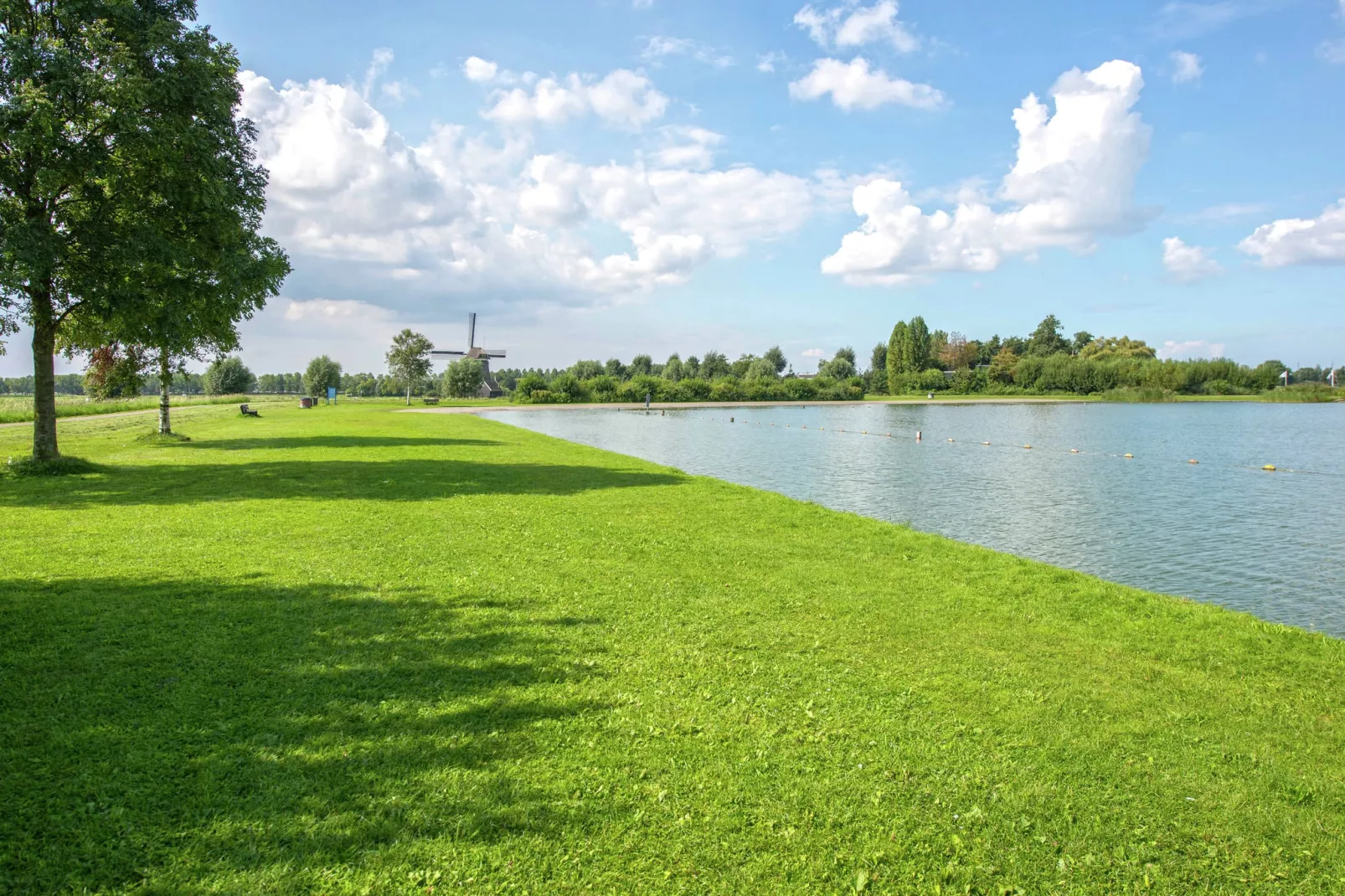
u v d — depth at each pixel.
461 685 5.74
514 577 8.95
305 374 108.31
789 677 6.11
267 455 23.42
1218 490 22.39
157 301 17.62
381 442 29.23
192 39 17.02
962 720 5.43
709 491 16.92
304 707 5.27
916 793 4.48
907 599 8.53
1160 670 6.60
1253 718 5.69
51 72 15.25
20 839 3.76
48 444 18.48
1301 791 4.63
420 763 4.59
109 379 27.02
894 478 24.95
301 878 3.55
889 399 105.94
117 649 6.24
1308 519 17.59
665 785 4.45
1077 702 5.85
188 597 7.75
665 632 7.11
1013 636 7.37
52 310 17.98
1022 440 40.44
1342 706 5.98
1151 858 3.97
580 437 42.75
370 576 8.77
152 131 15.93
